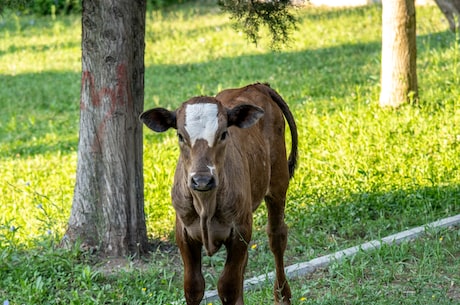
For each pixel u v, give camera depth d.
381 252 14.35
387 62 23.27
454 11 30.94
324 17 38.22
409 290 13.03
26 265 14.30
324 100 26.05
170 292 13.77
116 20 14.93
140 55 15.37
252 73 30.94
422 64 28.45
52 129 27.41
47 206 18.62
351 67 30.03
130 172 15.38
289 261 15.09
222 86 29.94
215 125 10.59
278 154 13.15
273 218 13.23
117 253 15.34
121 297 13.36
